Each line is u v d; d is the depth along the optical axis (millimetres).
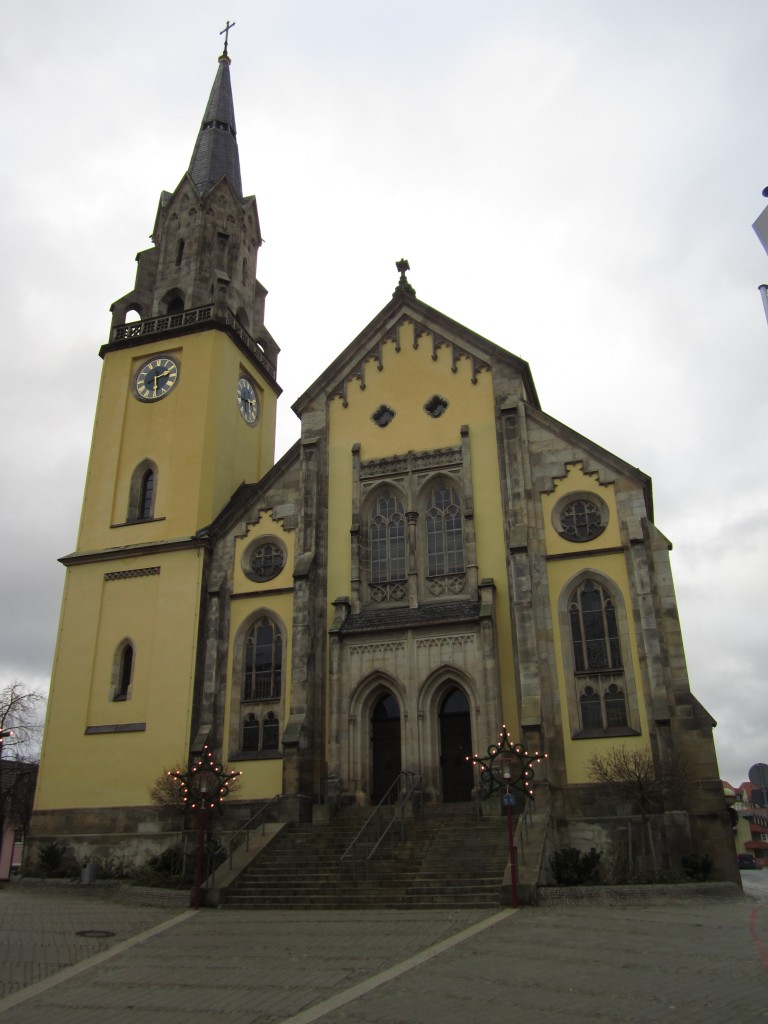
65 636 38469
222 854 28938
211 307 44219
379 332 40000
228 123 54281
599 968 13617
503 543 34188
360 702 33219
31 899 27984
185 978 14586
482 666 31688
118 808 34500
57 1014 12367
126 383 43750
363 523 36844
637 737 29594
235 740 34531
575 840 28766
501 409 35906
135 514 40875
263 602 36469
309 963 15320
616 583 31875
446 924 19172
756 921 18500
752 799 20109
